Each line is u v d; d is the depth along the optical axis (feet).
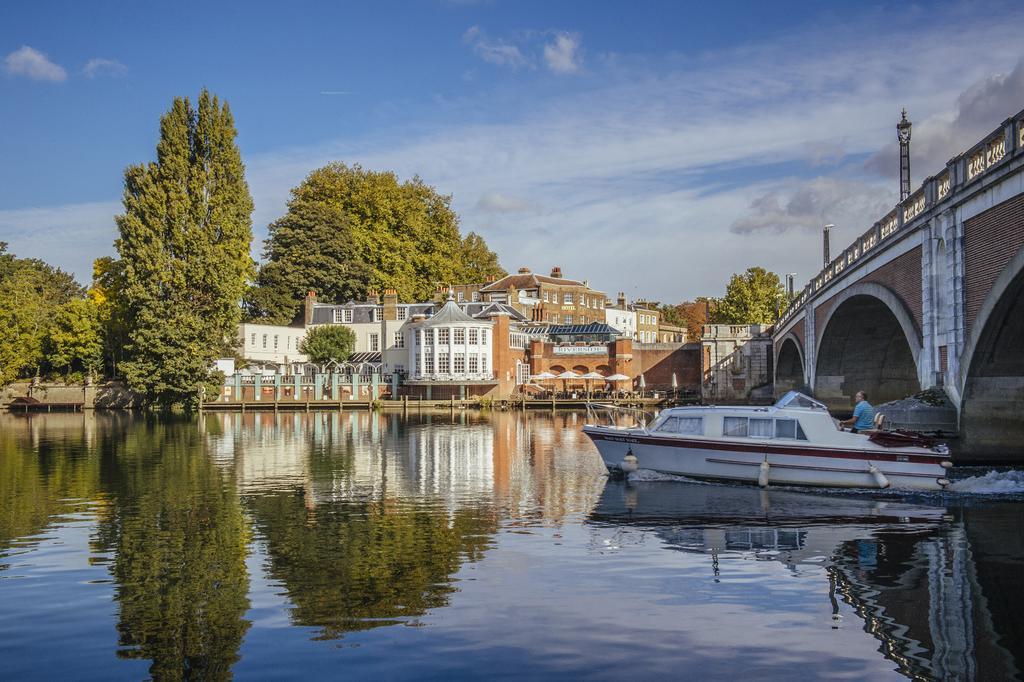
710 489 80.53
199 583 47.09
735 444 82.89
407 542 57.00
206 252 238.27
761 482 80.89
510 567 49.85
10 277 400.67
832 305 139.85
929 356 86.69
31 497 77.87
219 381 255.91
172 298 239.09
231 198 245.86
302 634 38.47
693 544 55.98
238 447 128.16
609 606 41.98
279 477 90.84
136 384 240.73
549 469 97.25
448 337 276.82
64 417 229.45
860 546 55.06
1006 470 79.05
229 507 71.67
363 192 341.41
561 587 45.42
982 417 78.84
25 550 55.62
